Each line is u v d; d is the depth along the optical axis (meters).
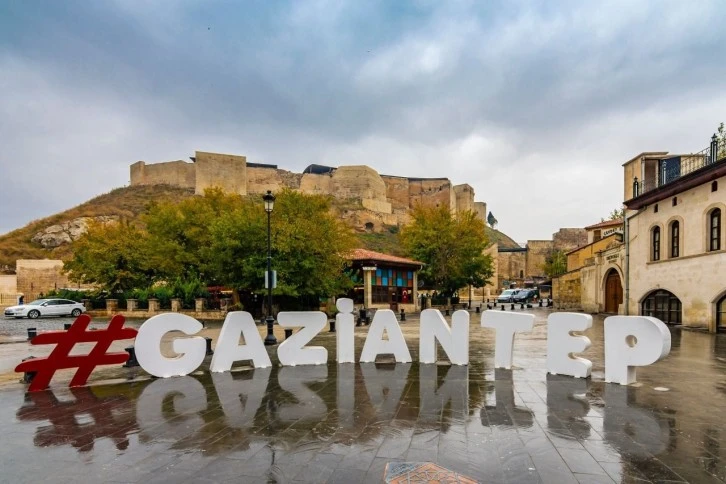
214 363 9.06
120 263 33.28
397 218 110.44
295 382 8.03
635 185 23.52
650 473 4.07
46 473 4.17
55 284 45.69
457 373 8.77
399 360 10.06
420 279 40.91
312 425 5.50
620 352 7.73
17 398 7.03
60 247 66.31
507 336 9.15
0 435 5.25
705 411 6.01
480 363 9.97
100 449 4.77
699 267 17.53
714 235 17.22
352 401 6.64
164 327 8.62
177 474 4.11
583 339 8.40
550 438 4.98
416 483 3.86
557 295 34.56
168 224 31.77
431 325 9.97
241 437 5.09
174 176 89.00
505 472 4.09
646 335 7.47
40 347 14.38
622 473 4.07
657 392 7.09
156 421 5.73
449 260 38.72
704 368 9.17
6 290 47.16
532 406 6.30
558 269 57.62
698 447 4.70
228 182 88.50
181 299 28.73
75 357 7.85
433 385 7.68
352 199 104.38
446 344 9.83
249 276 24.33
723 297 16.72
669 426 5.38
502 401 6.59
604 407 6.23
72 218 72.75
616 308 26.20
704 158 18.98
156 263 31.89
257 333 9.56
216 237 25.67
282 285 23.23
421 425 5.46
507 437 5.02
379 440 4.95
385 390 7.34
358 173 105.62
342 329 10.09
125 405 6.54
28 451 4.73
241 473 4.11
